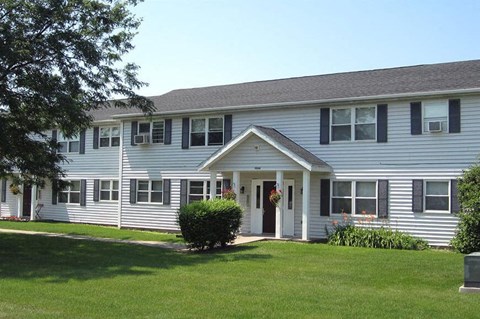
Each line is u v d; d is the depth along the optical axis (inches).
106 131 1121.4
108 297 382.0
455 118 716.7
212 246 703.1
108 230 983.6
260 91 983.6
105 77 756.6
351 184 796.0
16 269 522.3
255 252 658.2
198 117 956.0
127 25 781.9
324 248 687.7
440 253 649.0
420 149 743.1
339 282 453.1
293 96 877.8
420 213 738.2
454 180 714.2
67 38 678.5
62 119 716.0
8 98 673.0
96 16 747.4
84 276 478.0
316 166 776.9
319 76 1007.0
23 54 627.5
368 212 781.9
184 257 623.2
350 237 751.1
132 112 1070.4
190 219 681.0
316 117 832.3
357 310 343.0
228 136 917.8
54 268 530.3
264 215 887.1
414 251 673.0
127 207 1042.1
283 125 863.7
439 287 431.8
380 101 775.1
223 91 1065.5
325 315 329.1
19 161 715.4
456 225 705.6
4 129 670.5
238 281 454.3
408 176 750.5
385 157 769.6
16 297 380.2
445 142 724.7
